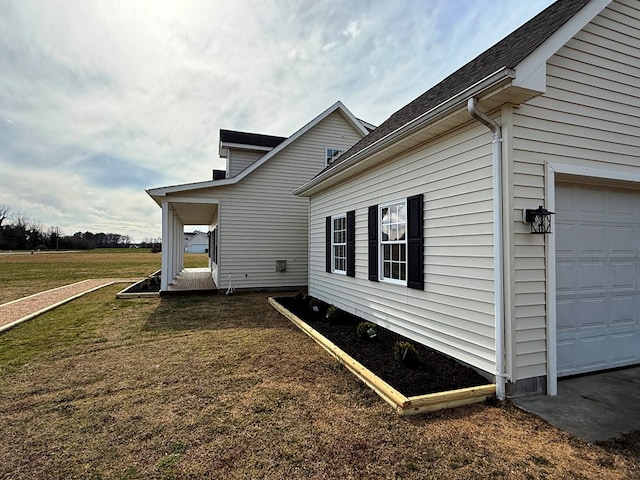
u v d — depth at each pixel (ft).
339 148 40.93
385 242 18.63
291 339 18.17
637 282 14.12
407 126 13.80
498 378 10.81
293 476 7.15
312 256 31.83
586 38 12.03
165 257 33.86
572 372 12.67
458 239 13.03
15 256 128.16
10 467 7.51
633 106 12.85
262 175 37.73
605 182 12.89
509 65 9.56
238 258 36.83
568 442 8.38
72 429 9.18
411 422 9.41
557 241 12.45
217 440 8.57
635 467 7.39
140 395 11.35
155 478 7.12
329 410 10.17
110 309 27.22
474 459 7.70
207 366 14.12
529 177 11.08
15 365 14.38
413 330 16.06
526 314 10.93
